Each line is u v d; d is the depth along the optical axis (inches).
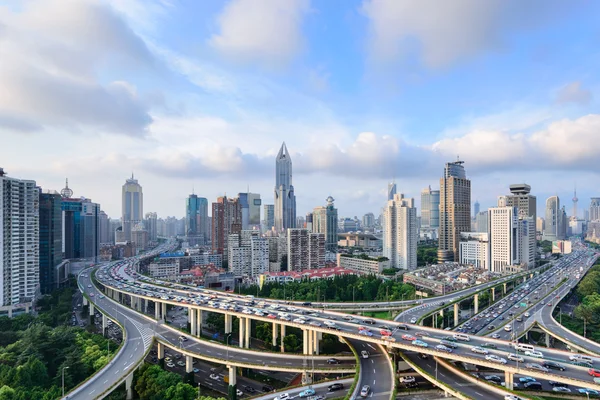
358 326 7485.2
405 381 6117.1
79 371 7066.9
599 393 5708.7
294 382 7544.3
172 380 6594.5
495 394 5014.8
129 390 6569.9
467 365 6624.0
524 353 5723.4
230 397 6963.6
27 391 6235.2
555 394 5733.3
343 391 5851.4
